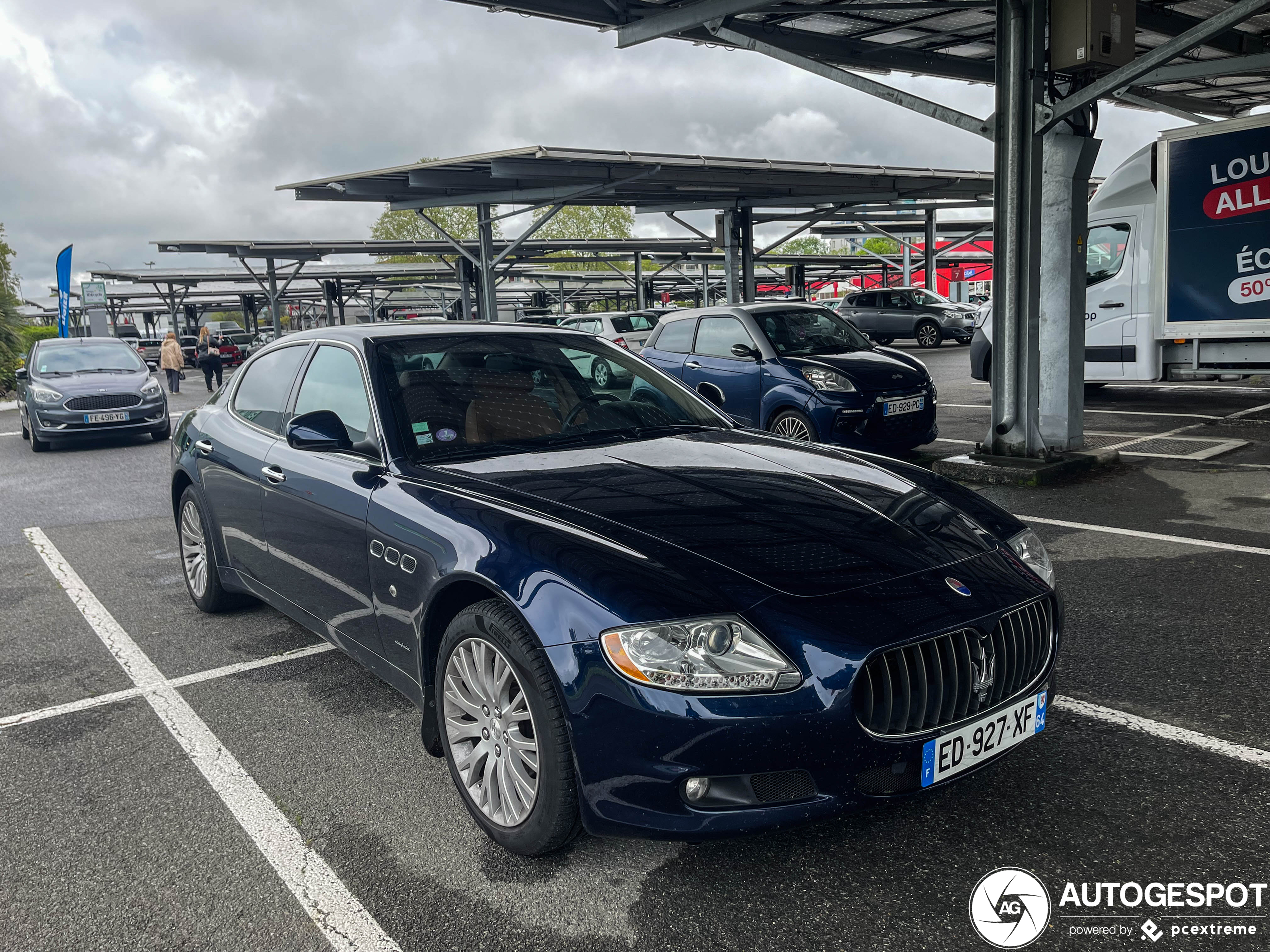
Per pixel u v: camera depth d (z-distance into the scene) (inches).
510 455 122.7
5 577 224.8
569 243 1306.6
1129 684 133.8
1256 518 223.8
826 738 84.1
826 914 86.0
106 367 516.4
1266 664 138.9
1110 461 301.4
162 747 127.3
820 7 324.2
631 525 98.6
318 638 170.6
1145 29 404.2
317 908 90.4
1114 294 398.3
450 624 103.5
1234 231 349.4
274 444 147.9
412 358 135.3
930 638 88.3
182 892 93.7
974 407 481.7
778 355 328.2
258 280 1409.9
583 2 326.6
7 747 129.0
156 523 284.5
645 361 159.8
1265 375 362.3
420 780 115.6
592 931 85.0
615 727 85.0
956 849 95.2
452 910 89.2
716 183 769.6
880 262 1856.5
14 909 91.7
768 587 88.9
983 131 285.9
